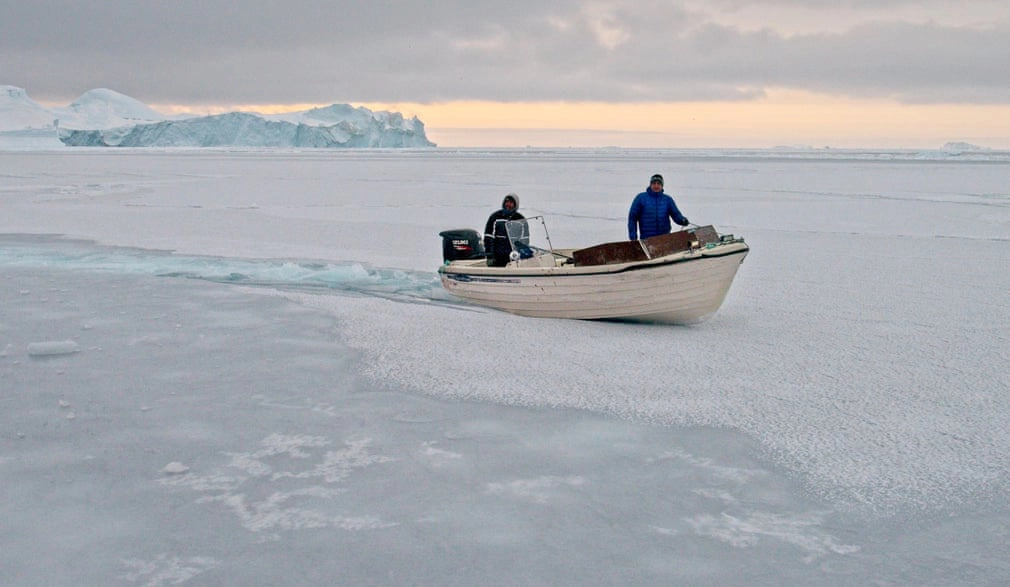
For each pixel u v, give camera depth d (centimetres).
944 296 1108
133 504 495
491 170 5709
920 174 5038
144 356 808
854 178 4481
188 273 1281
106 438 599
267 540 452
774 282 1225
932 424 616
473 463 553
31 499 502
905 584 407
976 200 2806
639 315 928
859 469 539
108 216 2186
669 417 636
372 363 780
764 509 488
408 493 508
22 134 19712
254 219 2128
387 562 429
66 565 427
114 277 1236
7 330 906
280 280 1227
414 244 1644
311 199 2825
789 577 414
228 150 16662
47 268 1316
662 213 944
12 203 2597
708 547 444
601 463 553
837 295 1121
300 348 837
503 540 452
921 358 795
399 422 628
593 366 769
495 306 1022
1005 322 949
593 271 912
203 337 880
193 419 636
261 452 572
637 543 449
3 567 425
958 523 468
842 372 750
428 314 993
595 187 3597
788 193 3203
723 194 3159
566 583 410
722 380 727
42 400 680
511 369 760
